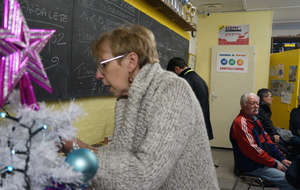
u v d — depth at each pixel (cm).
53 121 47
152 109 75
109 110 231
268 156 243
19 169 42
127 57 82
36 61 44
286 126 493
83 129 196
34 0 137
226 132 535
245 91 523
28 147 43
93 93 200
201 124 84
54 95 156
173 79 77
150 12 303
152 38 87
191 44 515
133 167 63
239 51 523
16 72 41
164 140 67
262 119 363
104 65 84
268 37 521
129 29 85
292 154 361
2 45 40
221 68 534
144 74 81
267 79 524
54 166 43
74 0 171
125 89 87
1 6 116
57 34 157
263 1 472
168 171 67
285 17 631
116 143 80
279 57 529
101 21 204
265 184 245
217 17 548
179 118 70
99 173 61
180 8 377
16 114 43
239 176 243
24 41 42
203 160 83
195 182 81
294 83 471
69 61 170
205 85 318
